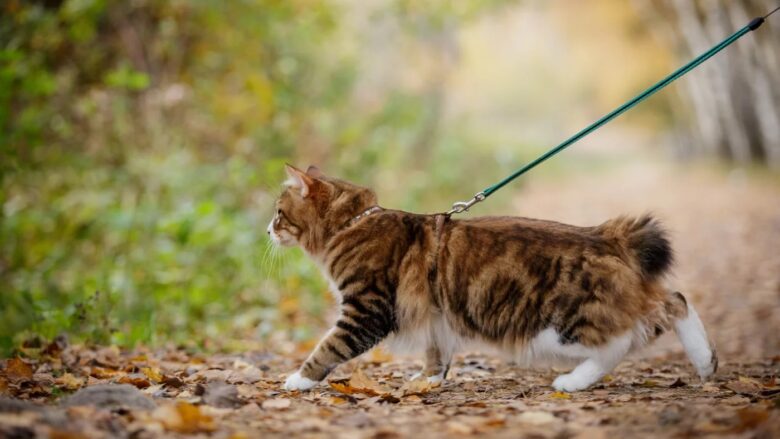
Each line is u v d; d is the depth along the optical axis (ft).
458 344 18.22
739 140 110.52
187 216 31.68
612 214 67.36
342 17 56.24
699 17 100.68
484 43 102.06
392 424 14.23
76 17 40.14
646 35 122.31
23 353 22.82
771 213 60.39
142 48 45.47
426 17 59.41
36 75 36.58
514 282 17.03
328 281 19.45
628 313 16.60
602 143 260.83
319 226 19.33
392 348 18.89
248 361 23.41
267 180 40.29
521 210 68.28
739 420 12.98
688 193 82.58
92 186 39.65
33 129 35.45
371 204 19.20
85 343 24.66
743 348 26.20
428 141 69.56
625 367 22.20
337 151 51.57
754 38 90.89
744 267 41.04
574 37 125.39
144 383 18.21
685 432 12.64
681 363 23.16
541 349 17.17
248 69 48.21
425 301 17.90
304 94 51.26
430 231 18.10
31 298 26.53
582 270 16.69
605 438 12.66
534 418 14.29
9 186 38.14
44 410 13.38
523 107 186.29
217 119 45.70
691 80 119.65
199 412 13.87
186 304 30.09
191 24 46.14
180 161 39.06
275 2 47.21
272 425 14.14
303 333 28.30
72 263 36.09
